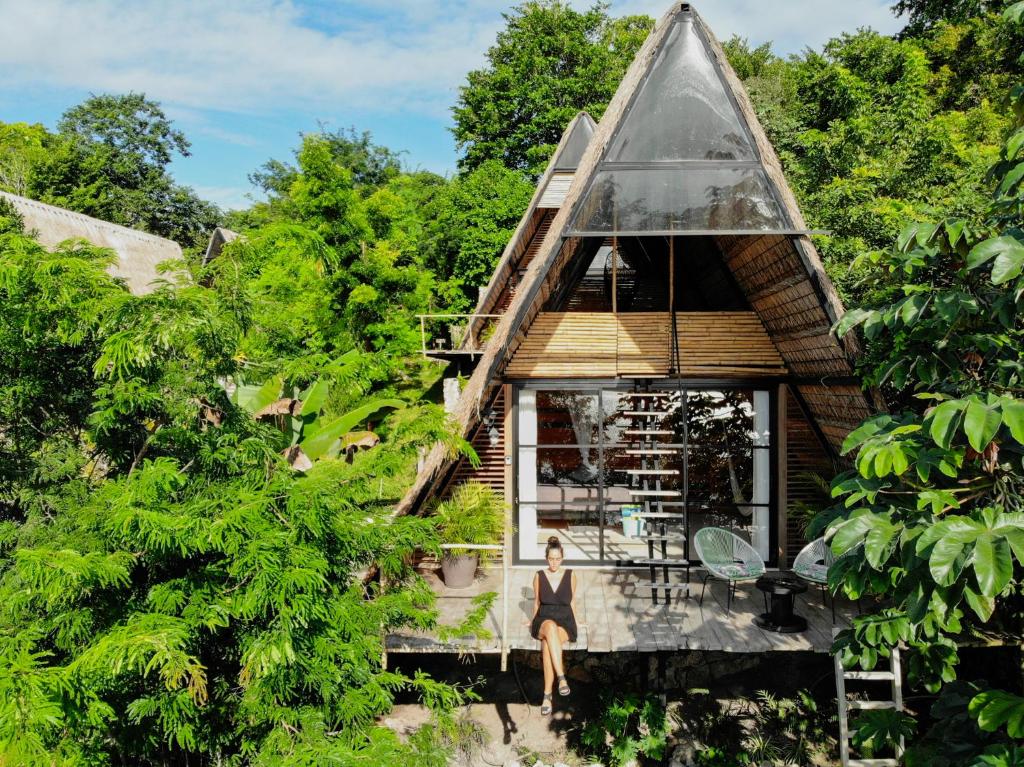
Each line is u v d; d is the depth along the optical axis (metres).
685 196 7.84
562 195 15.88
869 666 5.12
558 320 10.32
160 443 5.36
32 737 3.34
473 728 8.84
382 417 19.73
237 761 5.10
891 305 5.05
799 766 8.09
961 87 21.64
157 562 4.70
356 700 5.06
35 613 4.50
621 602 8.96
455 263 30.05
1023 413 3.59
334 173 20.50
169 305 4.65
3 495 5.50
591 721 8.94
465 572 9.42
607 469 10.56
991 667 8.85
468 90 34.22
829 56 18.89
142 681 4.62
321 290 20.66
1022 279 4.04
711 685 9.59
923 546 3.80
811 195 13.16
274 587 4.31
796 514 10.09
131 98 45.59
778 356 10.09
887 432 4.84
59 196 35.56
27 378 5.44
